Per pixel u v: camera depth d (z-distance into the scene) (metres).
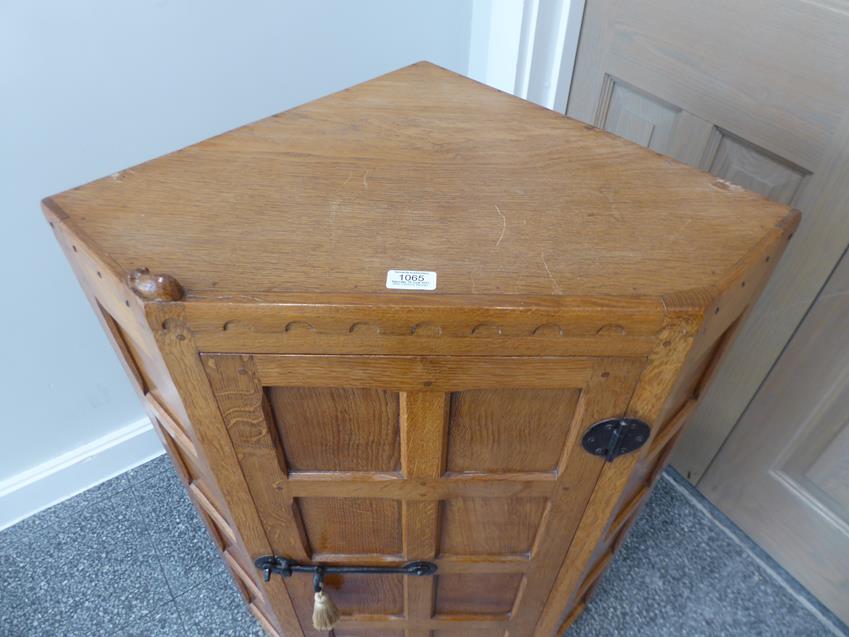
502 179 0.55
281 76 0.92
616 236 0.49
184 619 1.03
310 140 0.60
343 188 0.53
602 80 0.95
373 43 0.97
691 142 0.86
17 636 1.01
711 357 0.61
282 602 0.75
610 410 0.48
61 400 1.07
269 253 0.45
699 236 0.49
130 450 1.22
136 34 0.77
